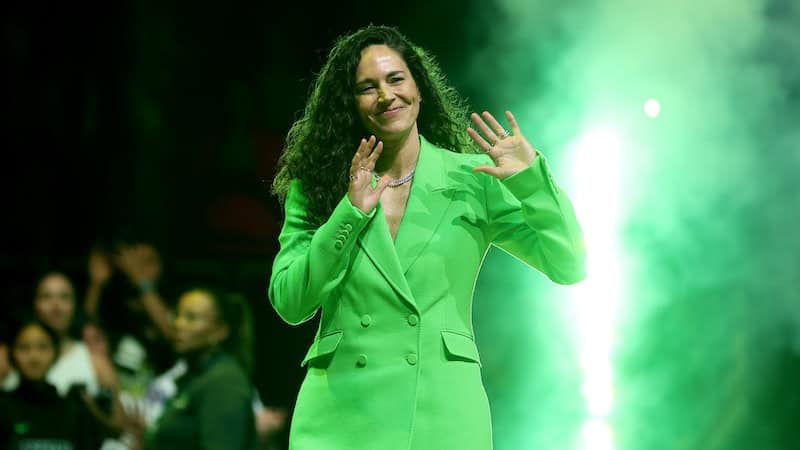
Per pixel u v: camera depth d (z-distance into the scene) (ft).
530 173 34.45
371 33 37.29
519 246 36.14
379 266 34.30
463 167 36.37
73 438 68.13
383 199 35.94
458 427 33.83
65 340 71.46
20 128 99.55
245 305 63.41
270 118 102.17
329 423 34.35
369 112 35.83
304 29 103.09
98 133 100.94
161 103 101.81
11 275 89.92
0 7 100.53
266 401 89.76
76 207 98.12
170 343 78.54
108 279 79.66
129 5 102.37
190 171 99.66
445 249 34.81
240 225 96.73
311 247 34.06
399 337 34.17
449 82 92.89
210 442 58.70
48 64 101.45
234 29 103.19
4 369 74.08
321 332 35.27
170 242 96.58
